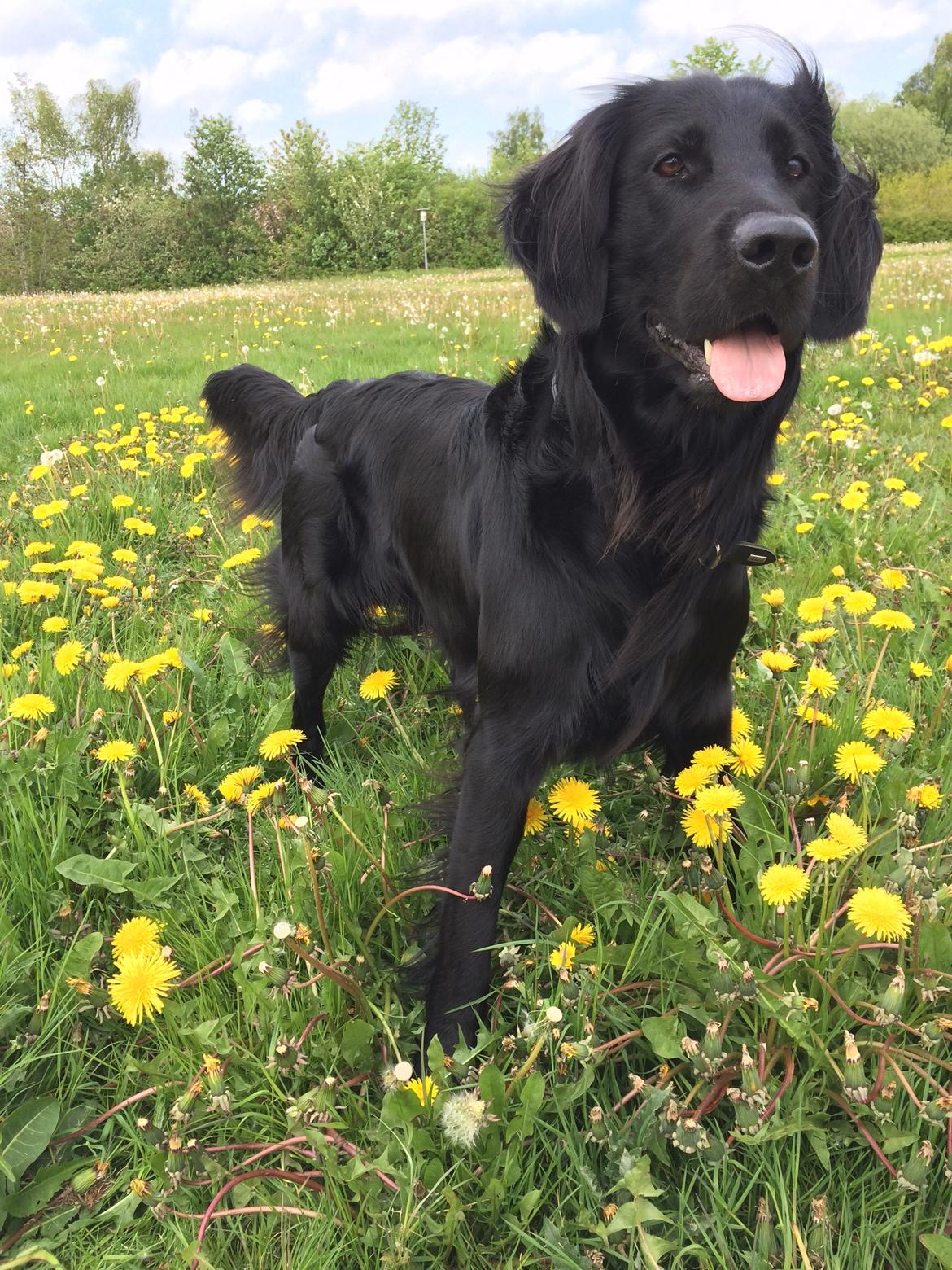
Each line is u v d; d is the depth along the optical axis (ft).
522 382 2.91
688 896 2.24
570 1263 1.77
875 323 11.85
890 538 5.00
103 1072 2.35
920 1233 1.84
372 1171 1.95
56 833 2.78
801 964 2.23
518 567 2.67
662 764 3.20
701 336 2.38
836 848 2.15
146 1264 1.97
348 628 3.97
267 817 2.89
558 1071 2.14
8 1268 1.84
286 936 2.11
